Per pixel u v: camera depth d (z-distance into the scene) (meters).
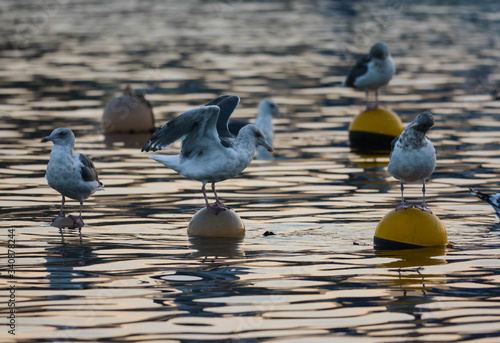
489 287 10.58
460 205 15.39
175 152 21.06
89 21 58.84
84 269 11.45
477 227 13.80
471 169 18.69
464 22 56.88
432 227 12.67
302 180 17.81
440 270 11.34
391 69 21.92
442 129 23.81
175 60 39.47
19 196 16.11
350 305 9.93
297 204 15.60
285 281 10.88
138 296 10.27
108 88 31.23
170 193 16.56
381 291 10.44
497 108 27.16
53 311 9.74
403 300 10.10
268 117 21.89
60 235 13.34
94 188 14.18
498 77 33.44
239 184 17.47
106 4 73.56
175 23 57.59
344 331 9.09
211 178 13.30
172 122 12.70
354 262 11.77
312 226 13.94
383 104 27.86
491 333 9.02
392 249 12.49
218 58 40.22
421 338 8.89
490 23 56.19
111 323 9.35
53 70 35.84
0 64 37.62
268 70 36.25
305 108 27.58
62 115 25.88
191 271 11.35
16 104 27.72
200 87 31.55
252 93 30.19
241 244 12.82
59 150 13.86
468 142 22.02
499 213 13.30
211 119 12.59
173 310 9.78
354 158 20.28
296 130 24.05
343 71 36.06
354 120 22.42
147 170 18.83
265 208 15.30
